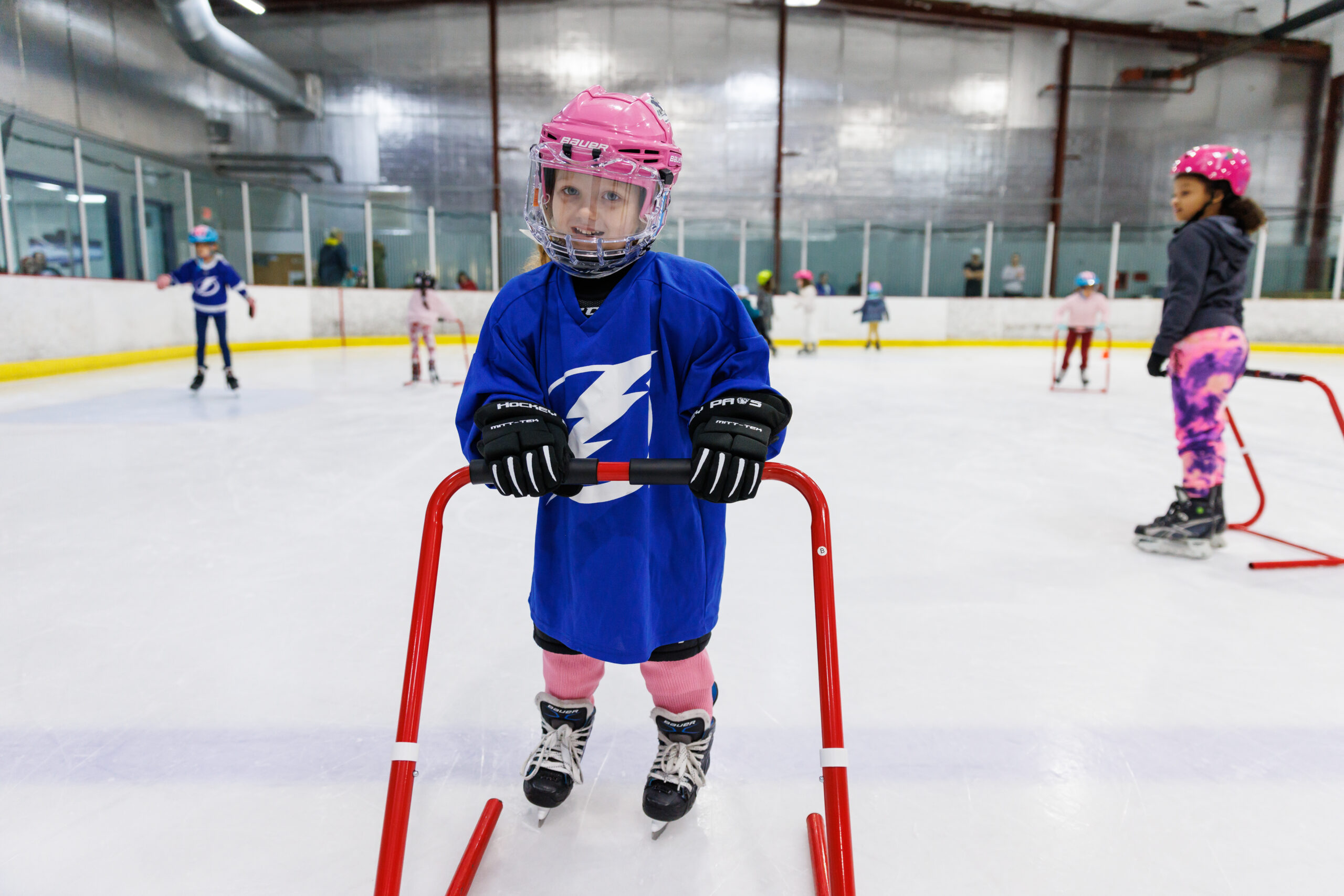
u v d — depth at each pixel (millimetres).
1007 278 14508
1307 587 2238
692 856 1118
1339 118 14328
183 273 6098
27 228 8125
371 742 1407
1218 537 2574
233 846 1135
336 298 12016
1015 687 1639
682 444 1044
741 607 2055
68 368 7355
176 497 3092
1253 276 13461
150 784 1278
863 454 4168
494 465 857
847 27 14281
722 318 983
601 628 1035
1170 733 1463
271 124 13680
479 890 1044
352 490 3219
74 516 2803
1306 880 1087
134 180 9312
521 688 1605
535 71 14016
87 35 10625
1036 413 5730
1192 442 2467
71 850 1123
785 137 14523
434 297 7078
